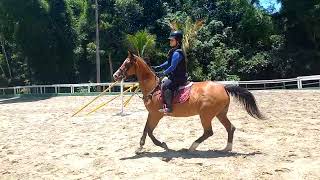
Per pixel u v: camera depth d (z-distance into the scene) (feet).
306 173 27.12
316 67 137.80
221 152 33.63
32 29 135.64
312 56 138.21
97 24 128.57
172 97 32.45
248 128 44.50
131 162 31.78
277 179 26.25
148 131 34.27
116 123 53.01
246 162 30.19
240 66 139.85
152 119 33.96
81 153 36.29
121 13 143.23
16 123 59.06
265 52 143.43
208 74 136.46
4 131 51.75
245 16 146.30
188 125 48.26
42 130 50.75
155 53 133.80
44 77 141.69
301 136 38.75
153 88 33.40
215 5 153.79
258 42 149.18
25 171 31.71
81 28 140.97
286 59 139.85
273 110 58.54
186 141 39.11
